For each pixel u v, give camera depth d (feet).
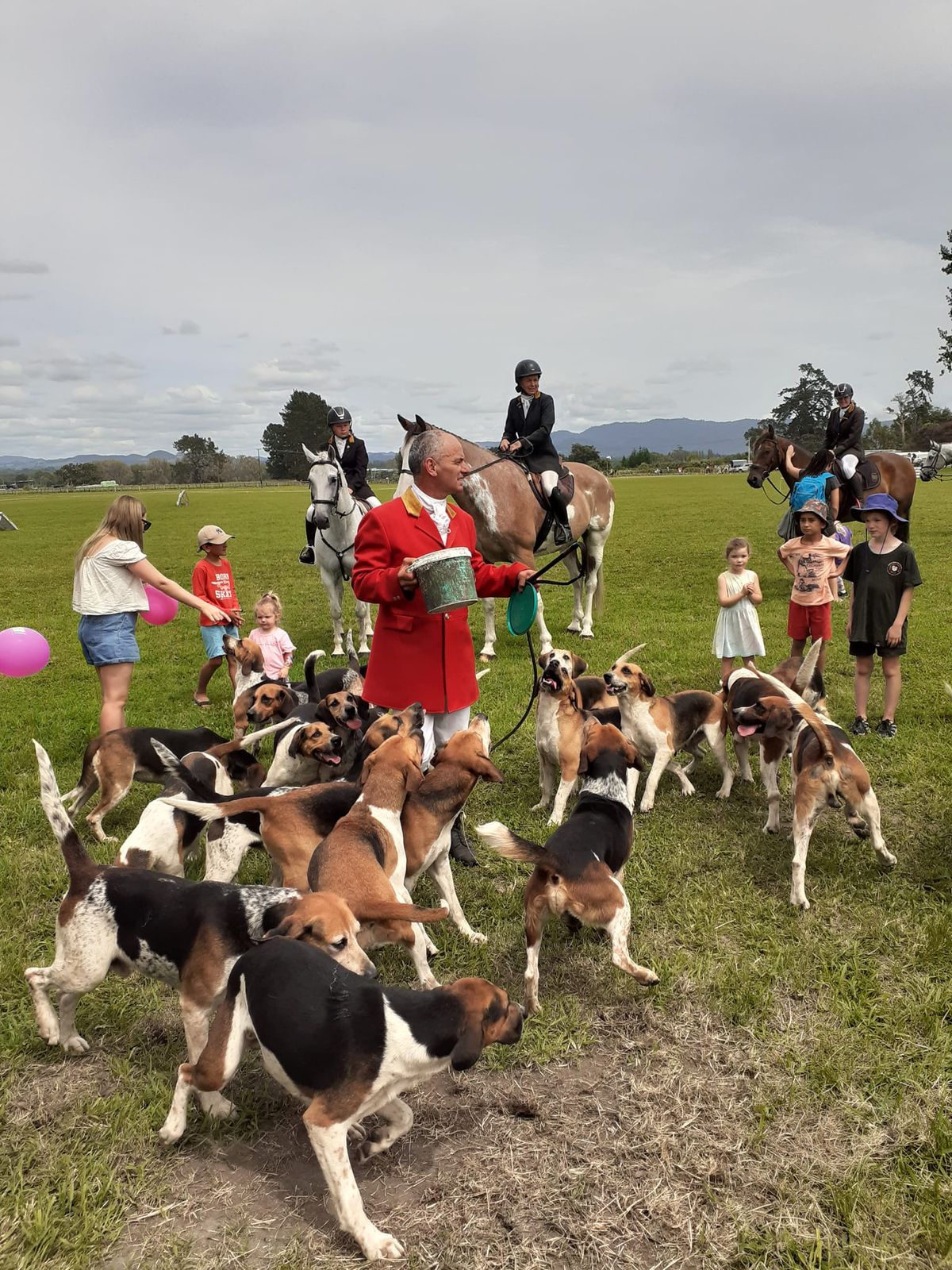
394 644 16.38
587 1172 10.60
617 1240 9.69
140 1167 10.77
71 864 12.53
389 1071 9.87
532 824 20.56
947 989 13.78
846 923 15.97
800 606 27.58
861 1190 10.11
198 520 136.15
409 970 14.99
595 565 41.11
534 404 37.58
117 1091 12.17
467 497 35.12
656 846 19.26
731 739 24.57
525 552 36.40
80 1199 10.23
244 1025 10.71
